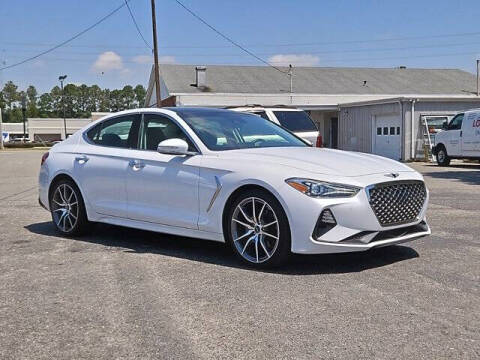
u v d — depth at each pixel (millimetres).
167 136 5820
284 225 4707
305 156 5145
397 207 4832
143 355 3160
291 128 12578
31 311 3924
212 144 5504
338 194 4605
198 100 31938
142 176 5773
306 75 39875
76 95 138875
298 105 32969
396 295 4113
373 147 27844
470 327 3479
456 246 5766
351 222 4602
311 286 4363
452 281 4469
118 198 6043
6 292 4363
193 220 5348
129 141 6164
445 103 25672
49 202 6820
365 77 40438
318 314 3734
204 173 5266
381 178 4805
